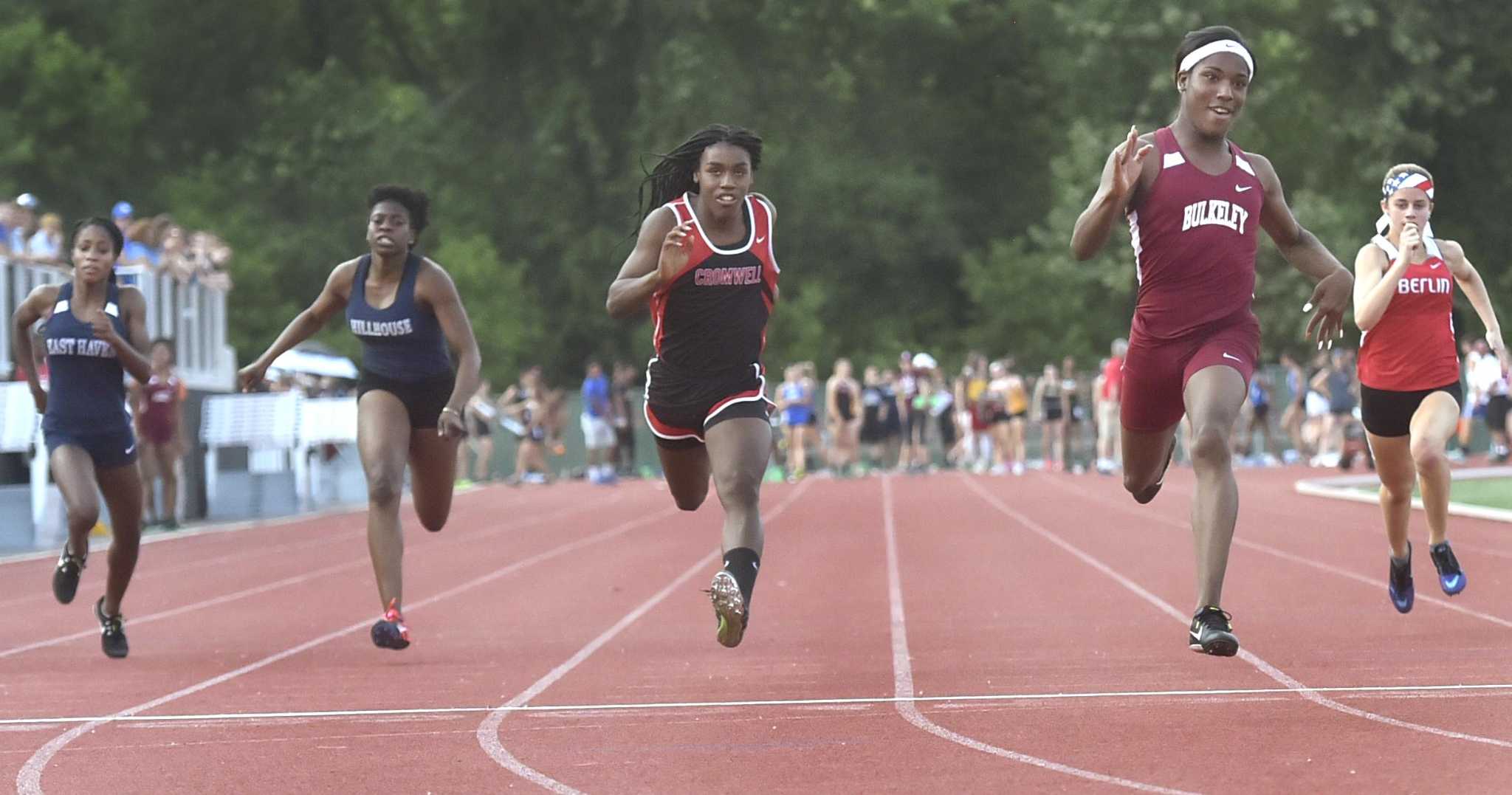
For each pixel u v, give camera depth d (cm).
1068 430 11200
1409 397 2802
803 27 16788
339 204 15825
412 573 4684
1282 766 1639
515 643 3052
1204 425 2130
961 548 4966
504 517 7194
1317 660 2453
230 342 14625
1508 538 4594
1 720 2203
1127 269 15550
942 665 2552
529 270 16425
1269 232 2334
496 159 16350
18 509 5547
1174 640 2783
